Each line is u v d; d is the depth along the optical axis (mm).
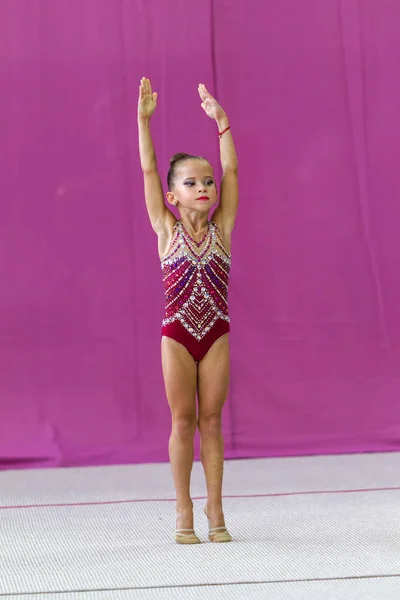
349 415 16828
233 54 16984
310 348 16844
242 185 16922
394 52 17188
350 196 17016
